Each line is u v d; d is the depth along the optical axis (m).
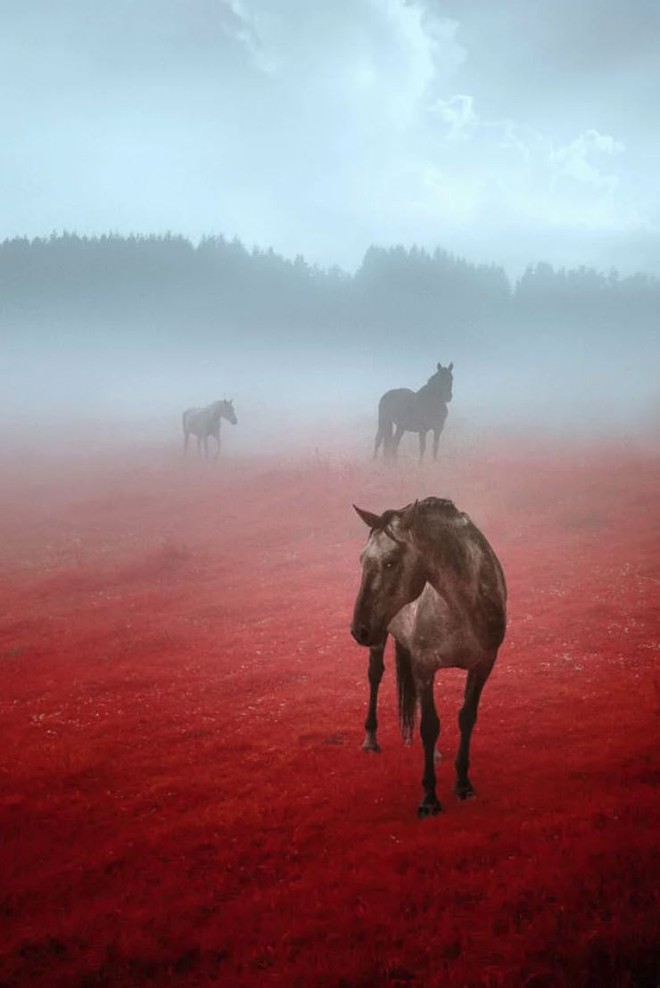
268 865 4.46
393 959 3.34
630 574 11.43
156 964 3.58
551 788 5.16
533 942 3.35
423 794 5.29
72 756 6.54
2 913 4.15
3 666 10.30
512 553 13.60
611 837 4.17
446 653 4.86
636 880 3.78
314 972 3.32
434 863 4.21
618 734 6.04
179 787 5.84
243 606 12.21
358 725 7.01
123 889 4.33
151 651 10.34
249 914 3.88
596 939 3.30
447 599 4.70
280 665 9.12
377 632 4.56
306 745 6.55
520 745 6.09
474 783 5.38
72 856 4.83
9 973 3.54
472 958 3.33
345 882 4.07
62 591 14.58
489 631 4.84
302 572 14.21
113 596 13.98
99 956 3.58
